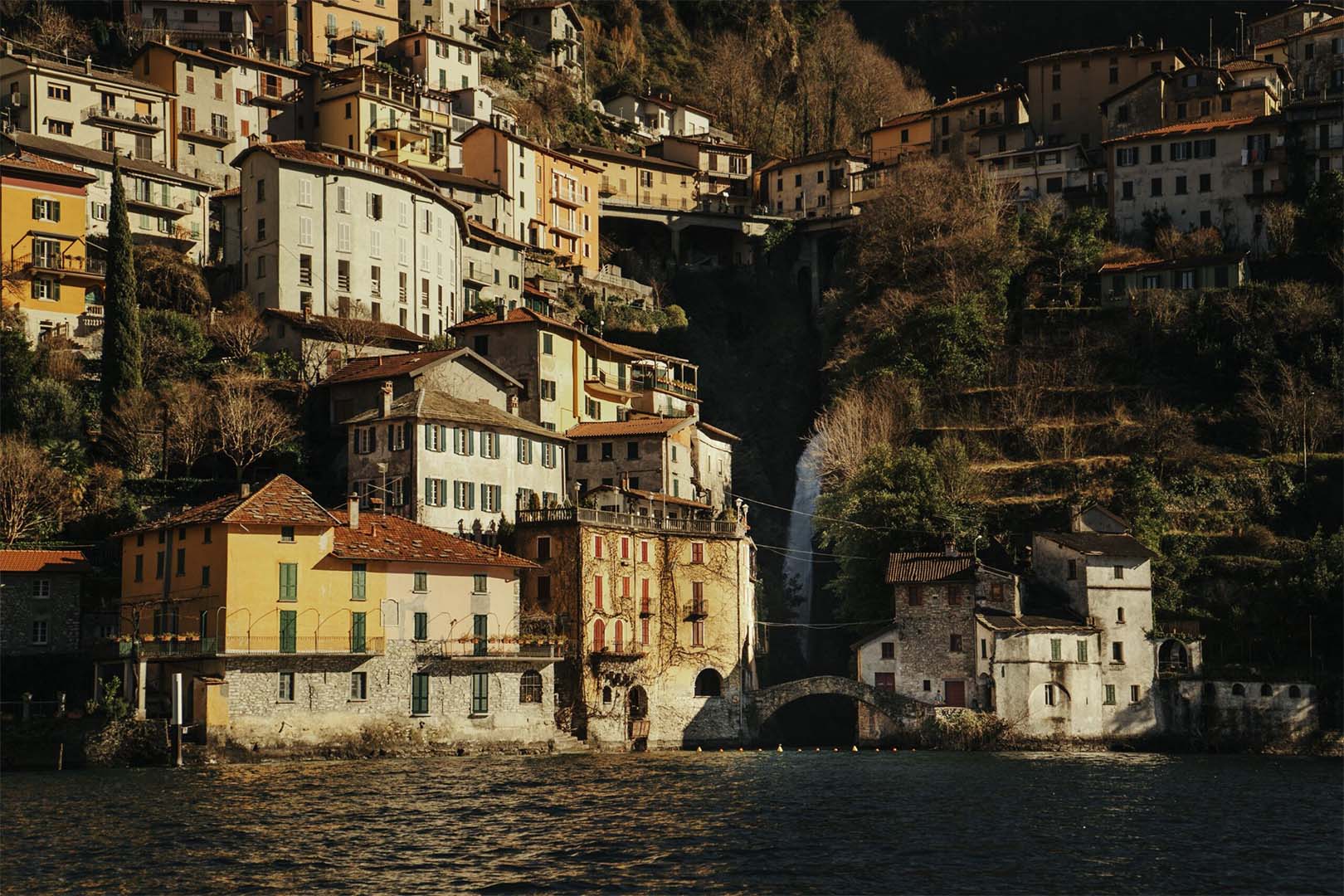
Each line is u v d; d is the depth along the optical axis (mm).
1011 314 182000
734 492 172875
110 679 107250
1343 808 89500
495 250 182750
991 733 125688
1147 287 178875
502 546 126688
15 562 112250
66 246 152750
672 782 96625
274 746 104312
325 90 195500
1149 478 149750
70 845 72812
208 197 174875
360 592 109188
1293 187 188250
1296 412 158625
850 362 177750
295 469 133750
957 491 149375
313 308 155125
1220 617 137875
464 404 131875
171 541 109125
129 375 136375
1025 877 70188
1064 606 132000
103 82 175000
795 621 157750
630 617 128125
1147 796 93875
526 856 72312
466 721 113500
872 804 88625
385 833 76750
